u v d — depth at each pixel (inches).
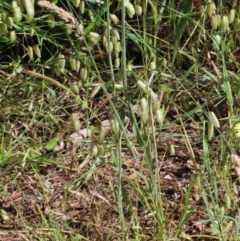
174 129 176.6
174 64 189.3
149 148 132.2
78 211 150.2
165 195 157.4
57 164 163.0
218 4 181.0
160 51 183.6
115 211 147.9
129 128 170.4
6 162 161.8
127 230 134.5
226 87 152.4
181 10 188.2
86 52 179.5
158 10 195.3
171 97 172.1
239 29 146.6
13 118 180.5
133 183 150.5
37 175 151.1
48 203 147.9
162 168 166.2
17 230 145.1
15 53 201.8
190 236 136.6
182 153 169.9
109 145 159.5
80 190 157.2
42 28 193.3
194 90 179.6
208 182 147.5
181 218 136.2
